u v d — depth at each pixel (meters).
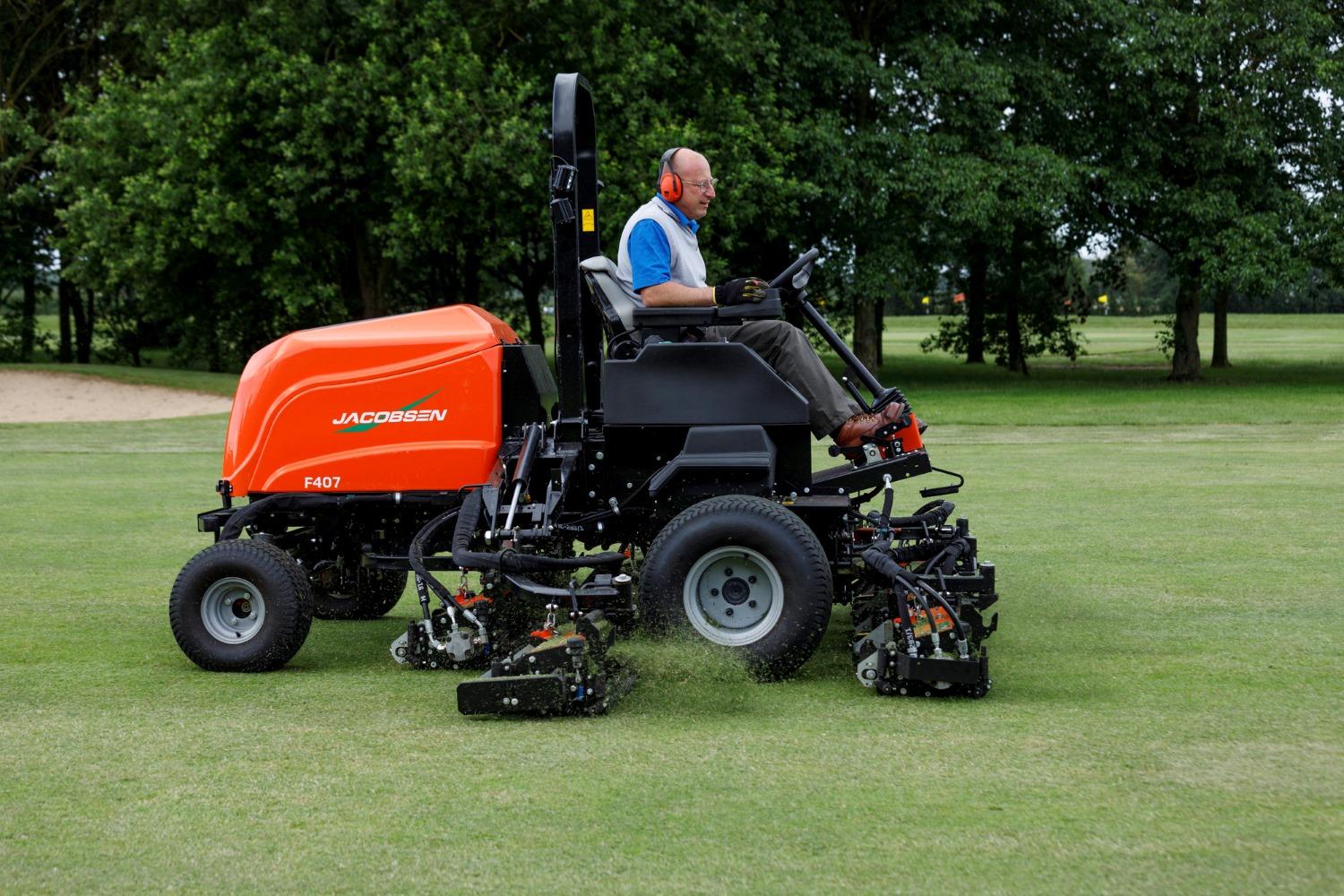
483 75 21.92
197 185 23.31
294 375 5.01
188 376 26.95
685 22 24.12
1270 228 24.66
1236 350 42.78
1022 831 3.04
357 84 21.80
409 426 4.91
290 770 3.61
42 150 31.61
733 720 4.02
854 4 25.80
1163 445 13.89
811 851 2.94
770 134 23.70
